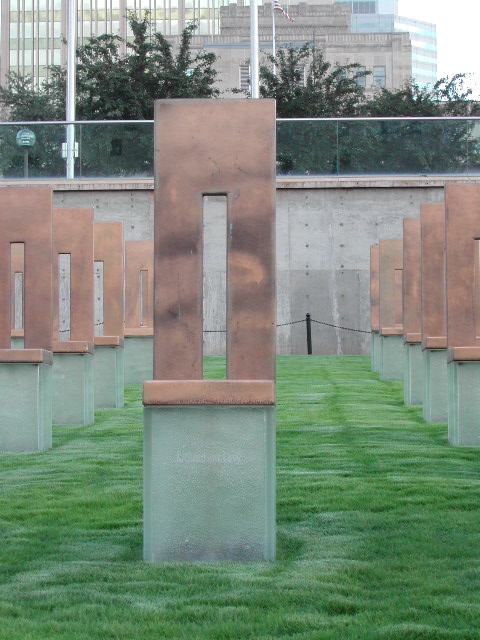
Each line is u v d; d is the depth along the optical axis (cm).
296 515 898
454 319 1302
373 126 3259
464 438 1296
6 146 3231
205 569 715
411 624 610
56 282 1612
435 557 762
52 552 786
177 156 746
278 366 2706
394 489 1006
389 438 1367
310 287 3312
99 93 4309
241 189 745
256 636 593
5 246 1276
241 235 744
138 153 3253
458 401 1293
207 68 4459
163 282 744
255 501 730
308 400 1848
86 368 1574
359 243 3284
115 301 1856
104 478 1088
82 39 11200
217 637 591
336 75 4453
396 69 9225
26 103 4388
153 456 729
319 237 3297
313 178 3275
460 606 642
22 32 11112
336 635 589
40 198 1277
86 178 3247
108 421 1614
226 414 724
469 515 895
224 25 8619
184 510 732
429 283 1566
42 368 1288
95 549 792
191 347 741
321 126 3269
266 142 745
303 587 680
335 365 2739
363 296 3297
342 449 1267
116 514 912
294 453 1238
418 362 1781
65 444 1352
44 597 671
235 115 747
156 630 602
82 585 694
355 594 673
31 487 1038
